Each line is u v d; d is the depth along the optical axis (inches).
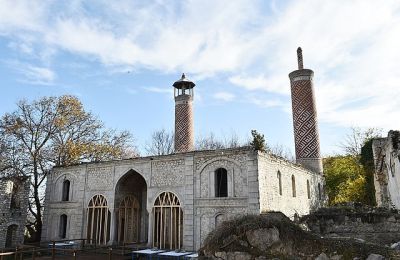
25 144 1157.7
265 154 749.3
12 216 1006.4
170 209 858.1
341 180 1359.5
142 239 1016.2
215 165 780.0
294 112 1088.2
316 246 365.4
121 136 1433.3
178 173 832.9
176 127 1178.0
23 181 1070.4
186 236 773.3
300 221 704.4
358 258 346.9
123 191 963.3
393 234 630.5
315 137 1062.4
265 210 706.2
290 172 877.8
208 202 766.5
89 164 988.6
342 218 674.2
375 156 974.4
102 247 871.1
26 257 858.8
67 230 983.0
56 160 1198.9
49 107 1213.7
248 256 382.9
